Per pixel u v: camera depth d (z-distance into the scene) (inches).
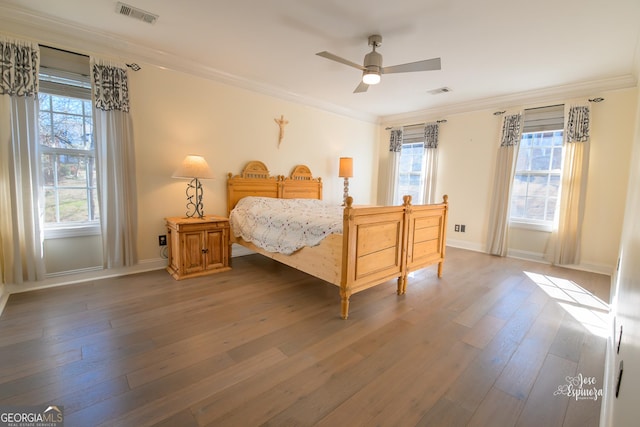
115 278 125.7
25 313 92.6
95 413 54.3
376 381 65.4
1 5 94.0
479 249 193.8
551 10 88.4
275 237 123.4
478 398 60.8
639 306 35.6
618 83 140.8
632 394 31.6
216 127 151.0
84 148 120.5
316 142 199.2
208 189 151.6
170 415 54.4
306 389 62.3
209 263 137.6
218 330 85.8
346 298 94.1
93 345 76.2
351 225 92.0
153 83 129.8
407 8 90.3
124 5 93.7
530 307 106.1
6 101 98.0
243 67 141.3
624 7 85.6
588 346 81.0
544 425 54.3
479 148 190.7
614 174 144.9
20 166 102.1
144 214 133.0
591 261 151.9
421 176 215.0
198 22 102.7
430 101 190.7
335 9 92.1
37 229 106.7
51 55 108.3
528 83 152.3
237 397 59.5
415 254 122.2
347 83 160.7
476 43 110.9
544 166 169.0
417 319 95.9
